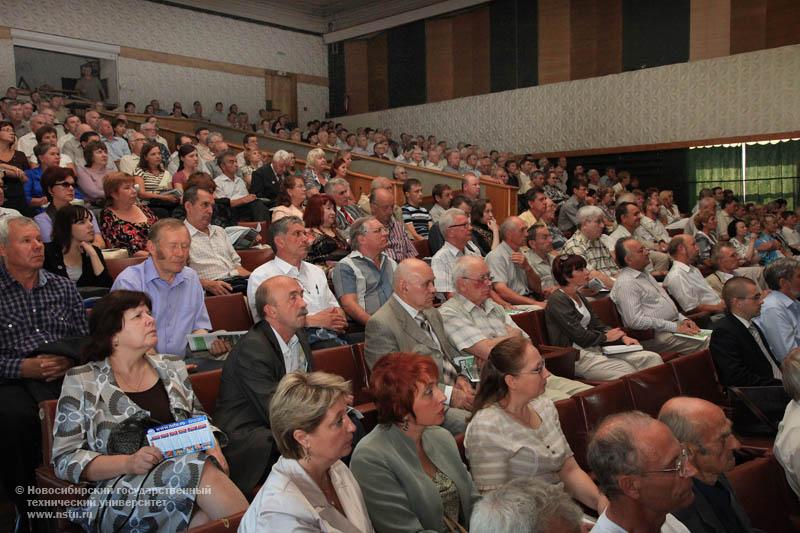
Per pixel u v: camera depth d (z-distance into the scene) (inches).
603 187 390.3
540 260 216.7
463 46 568.7
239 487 92.2
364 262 164.2
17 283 117.3
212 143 336.2
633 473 64.4
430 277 126.8
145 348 92.2
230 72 578.9
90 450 87.0
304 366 112.2
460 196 253.9
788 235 389.1
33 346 114.3
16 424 104.1
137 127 456.4
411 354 86.9
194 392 102.0
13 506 116.8
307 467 71.2
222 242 181.6
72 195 172.6
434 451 87.8
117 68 518.0
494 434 91.8
